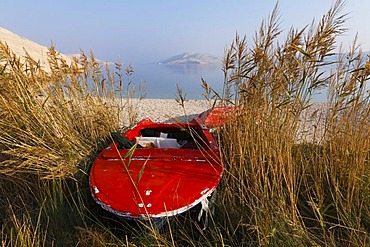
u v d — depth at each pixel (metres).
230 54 2.73
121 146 3.15
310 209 2.49
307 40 2.34
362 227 2.17
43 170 2.91
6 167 2.98
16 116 3.14
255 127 2.70
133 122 5.12
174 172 2.48
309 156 2.95
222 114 3.29
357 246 1.91
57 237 2.24
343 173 2.62
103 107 4.30
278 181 2.38
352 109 2.62
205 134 3.58
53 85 3.77
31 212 2.54
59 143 3.13
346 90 2.51
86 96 4.11
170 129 4.24
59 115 3.45
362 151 2.49
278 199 2.30
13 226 2.30
